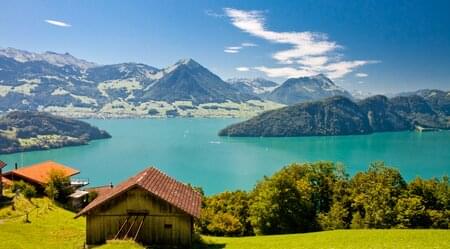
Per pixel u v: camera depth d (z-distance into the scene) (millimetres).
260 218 69625
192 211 42219
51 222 57156
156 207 41656
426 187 72875
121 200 41625
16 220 56906
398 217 67000
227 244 47938
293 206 69500
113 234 41438
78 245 43188
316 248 41688
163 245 41438
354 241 45250
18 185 78125
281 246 45250
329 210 77062
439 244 39688
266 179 79875
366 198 72750
